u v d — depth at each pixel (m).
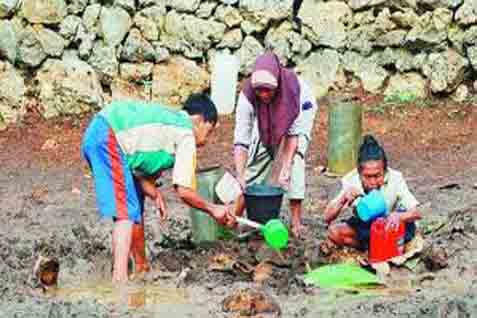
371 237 8.90
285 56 15.34
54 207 11.42
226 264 8.88
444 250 9.21
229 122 14.81
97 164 8.49
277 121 9.74
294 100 9.74
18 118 14.83
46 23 15.05
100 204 8.52
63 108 14.84
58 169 13.38
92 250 9.62
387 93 15.32
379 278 8.66
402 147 13.96
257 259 9.01
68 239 10.02
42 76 14.98
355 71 15.41
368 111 14.94
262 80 9.49
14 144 14.28
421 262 8.94
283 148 10.04
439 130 14.44
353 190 8.95
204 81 15.12
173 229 10.36
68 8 15.10
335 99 13.56
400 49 15.32
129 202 8.53
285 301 8.16
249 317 7.79
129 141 8.43
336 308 7.96
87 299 8.27
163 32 15.28
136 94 15.08
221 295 8.32
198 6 15.30
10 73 14.98
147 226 10.45
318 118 14.88
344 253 9.15
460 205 11.18
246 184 10.07
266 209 9.14
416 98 15.19
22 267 9.14
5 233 10.32
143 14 15.23
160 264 9.12
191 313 7.88
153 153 8.47
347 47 15.40
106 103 14.98
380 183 8.82
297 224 10.15
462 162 13.28
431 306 7.95
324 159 13.64
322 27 15.32
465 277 8.75
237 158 9.91
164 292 8.42
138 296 8.32
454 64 15.04
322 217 10.88
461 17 15.08
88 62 15.15
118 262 8.56
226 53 15.20
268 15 15.25
